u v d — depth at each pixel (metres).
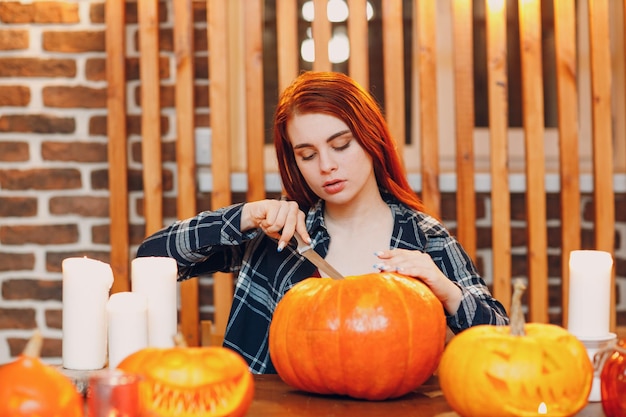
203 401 0.92
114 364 1.06
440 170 2.69
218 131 2.40
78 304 1.11
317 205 1.58
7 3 2.51
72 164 2.54
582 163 2.78
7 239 2.54
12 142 2.53
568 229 2.41
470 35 2.38
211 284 2.55
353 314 1.07
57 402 0.81
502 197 2.41
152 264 1.13
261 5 2.38
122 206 2.43
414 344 1.08
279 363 1.13
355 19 2.37
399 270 1.23
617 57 2.73
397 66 2.37
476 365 0.94
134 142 2.53
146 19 2.39
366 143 1.45
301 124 1.41
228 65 2.44
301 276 1.55
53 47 2.51
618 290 2.64
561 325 2.43
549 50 2.81
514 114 2.81
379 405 1.08
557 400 0.93
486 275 2.61
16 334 2.55
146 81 2.40
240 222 1.46
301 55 2.77
